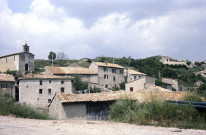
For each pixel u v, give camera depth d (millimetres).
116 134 7289
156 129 8586
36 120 10852
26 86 46094
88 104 21781
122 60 116438
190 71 99750
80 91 51812
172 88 63438
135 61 101562
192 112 10727
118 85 68312
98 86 57906
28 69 62375
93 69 63312
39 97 46344
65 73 55906
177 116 10633
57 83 48188
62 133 7141
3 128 7793
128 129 8383
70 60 114562
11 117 11555
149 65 93812
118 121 11500
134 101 13828
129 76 71750
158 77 78438
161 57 125688
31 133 6961
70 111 20844
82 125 9242
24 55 61531
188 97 13336
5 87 45219
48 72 56219
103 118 21719
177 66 106688
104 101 22031
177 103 11734
